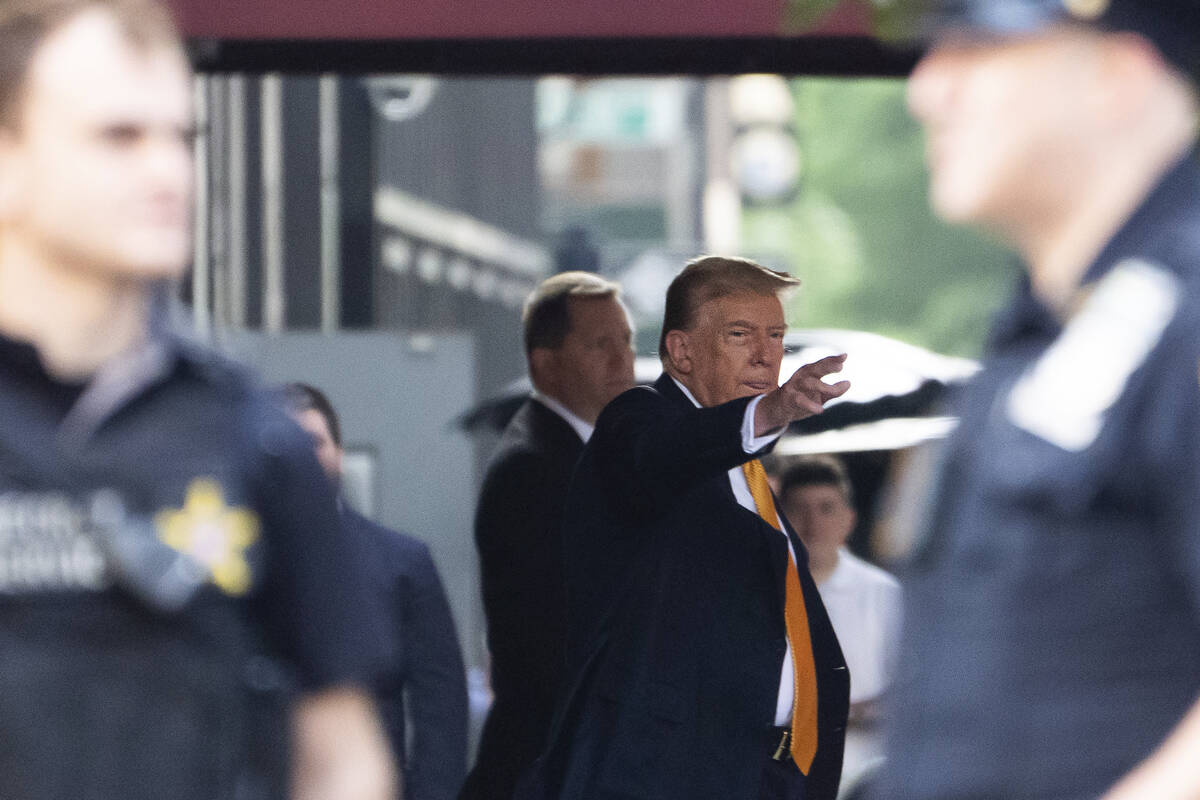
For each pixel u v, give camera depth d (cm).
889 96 13625
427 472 2870
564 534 1385
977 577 716
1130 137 703
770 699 1331
